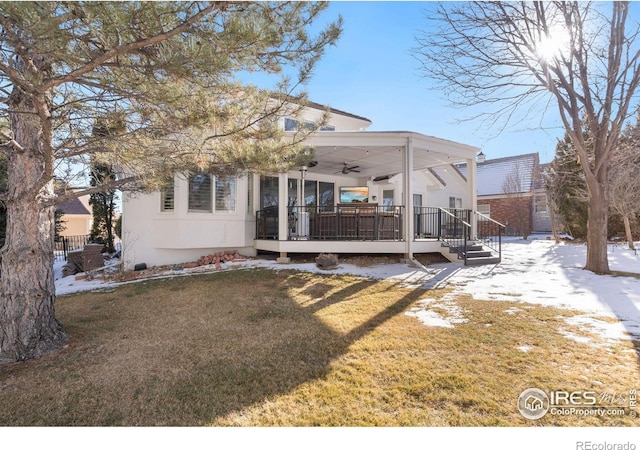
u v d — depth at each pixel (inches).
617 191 416.5
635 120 354.6
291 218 388.2
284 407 93.7
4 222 346.3
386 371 113.0
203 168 161.0
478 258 341.7
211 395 100.7
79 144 153.7
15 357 128.4
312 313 183.2
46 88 101.9
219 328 162.1
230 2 92.7
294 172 465.1
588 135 312.2
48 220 143.0
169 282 267.4
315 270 301.7
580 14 262.8
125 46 93.2
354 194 442.3
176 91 122.6
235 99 152.7
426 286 241.3
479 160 970.7
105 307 204.4
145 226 336.8
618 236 535.5
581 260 358.9
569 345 130.0
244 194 377.1
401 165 446.6
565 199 574.2
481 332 146.8
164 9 91.5
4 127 168.2
